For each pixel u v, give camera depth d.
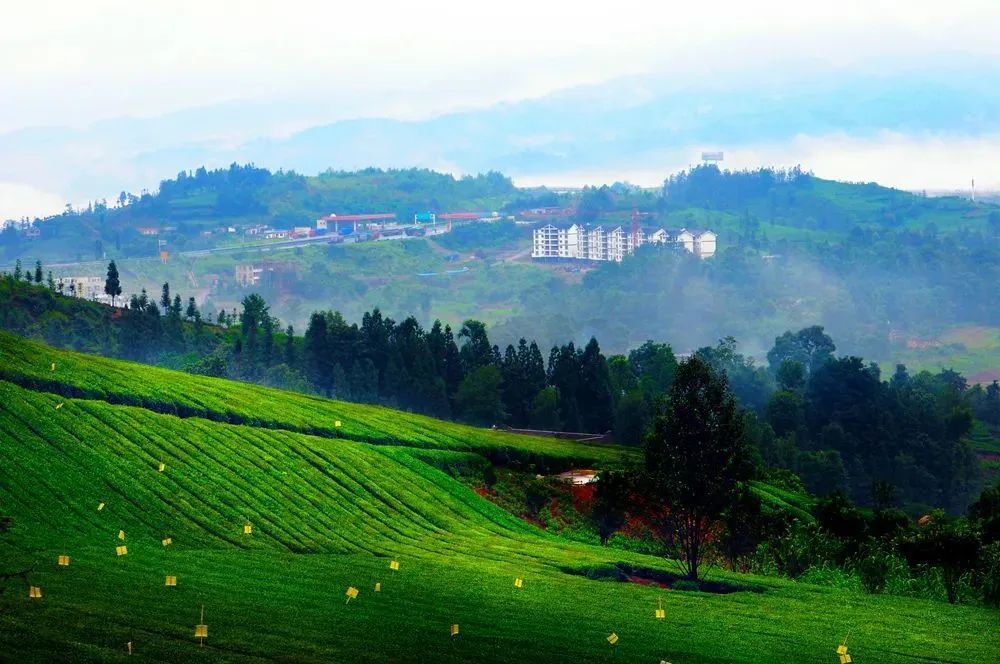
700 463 118.69
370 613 90.88
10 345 144.50
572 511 158.38
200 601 88.19
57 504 111.00
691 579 120.88
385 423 173.25
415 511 138.88
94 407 133.88
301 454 143.62
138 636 76.94
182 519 115.94
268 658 75.44
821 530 139.50
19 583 87.25
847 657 76.44
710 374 120.44
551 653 84.38
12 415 124.94
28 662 69.62
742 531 130.38
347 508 132.50
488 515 146.62
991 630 102.75
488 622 92.06
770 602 111.12
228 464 132.50
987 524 136.75
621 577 119.88
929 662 90.19
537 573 116.19
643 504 134.38
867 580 124.75
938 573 124.00
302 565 108.06
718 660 86.50
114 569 95.75
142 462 125.00
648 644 89.44
